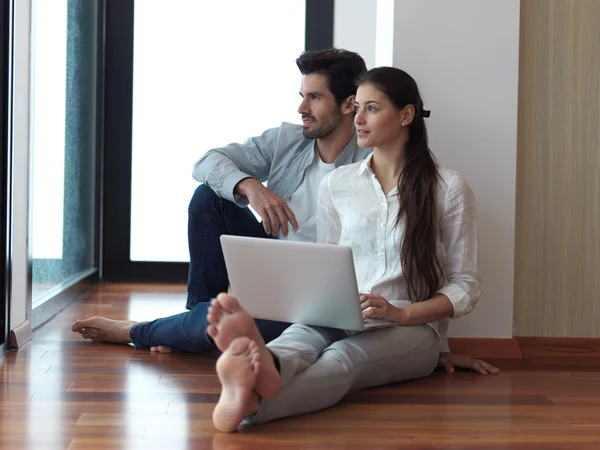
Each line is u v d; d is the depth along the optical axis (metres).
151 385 2.23
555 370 2.54
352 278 1.99
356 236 2.38
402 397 2.15
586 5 2.80
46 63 3.39
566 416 2.00
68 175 3.87
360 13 4.60
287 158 2.68
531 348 2.82
